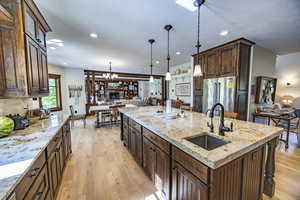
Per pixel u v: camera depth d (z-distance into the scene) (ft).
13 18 4.80
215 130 5.03
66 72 20.79
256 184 4.56
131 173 7.03
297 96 15.60
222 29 8.43
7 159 3.26
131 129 8.47
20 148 3.85
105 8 6.21
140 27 8.08
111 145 10.69
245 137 4.28
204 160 3.08
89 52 12.98
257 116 11.82
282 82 16.42
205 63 12.52
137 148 7.61
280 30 8.59
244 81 10.75
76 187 6.03
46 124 6.50
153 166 5.86
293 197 5.36
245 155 3.89
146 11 6.47
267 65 12.57
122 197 5.46
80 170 7.32
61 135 6.58
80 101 21.97
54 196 5.13
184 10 6.39
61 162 6.40
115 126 16.42
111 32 8.73
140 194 5.60
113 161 8.23
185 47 11.73
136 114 8.39
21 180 2.78
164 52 13.15
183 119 7.00
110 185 6.15
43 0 5.64
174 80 22.26
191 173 3.65
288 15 6.83
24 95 5.08
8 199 2.31
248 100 11.29
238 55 9.99
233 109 10.30
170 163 4.60
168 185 4.75
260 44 11.15
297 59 14.37
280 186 5.96
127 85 38.32
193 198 3.61
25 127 5.88
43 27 7.12
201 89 13.01
